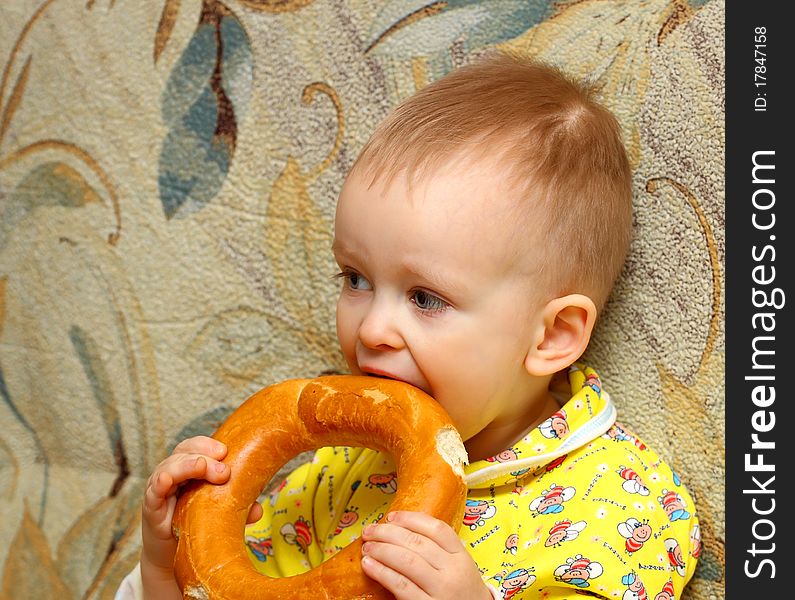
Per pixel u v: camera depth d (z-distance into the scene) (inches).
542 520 37.9
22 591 51.4
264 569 43.2
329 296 46.5
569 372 42.5
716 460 40.9
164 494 36.4
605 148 40.2
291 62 46.4
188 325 48.6
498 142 37.7
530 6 43.6
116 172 48.8
